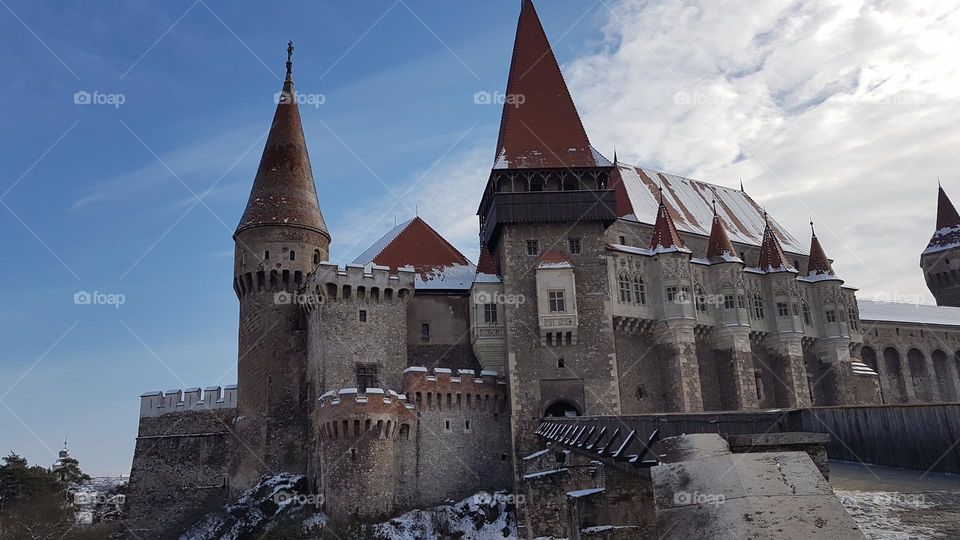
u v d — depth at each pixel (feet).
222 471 187.62
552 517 115.85
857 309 241.35
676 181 242.37
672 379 183.73
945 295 333.01
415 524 147.74
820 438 55.31
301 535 143.84
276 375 181.16
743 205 254.06
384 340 173.37
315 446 165.07
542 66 197.77
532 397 168.35
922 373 264.11
